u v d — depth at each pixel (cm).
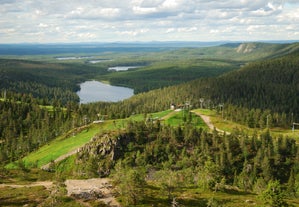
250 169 15112
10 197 9631
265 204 8231
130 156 16075
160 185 9994
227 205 9312
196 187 11425
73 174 15200
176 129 17938
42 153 19150
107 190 10306
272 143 16962
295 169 15075
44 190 10362
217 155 15725
